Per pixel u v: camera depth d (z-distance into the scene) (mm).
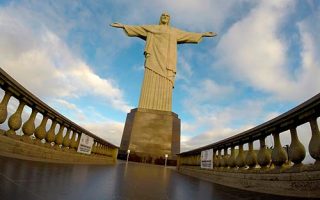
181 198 6023
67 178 6586
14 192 3887
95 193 5086
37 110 9586
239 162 9703
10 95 7715
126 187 6684
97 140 19266
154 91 40750
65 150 12773
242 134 9242
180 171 22234
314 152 5586
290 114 6320
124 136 39312
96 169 11867
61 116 11336
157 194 6227
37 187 4582
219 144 12266
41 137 10133
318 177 5340
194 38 43594
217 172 12070
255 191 7926
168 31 43625
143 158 35469
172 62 42250
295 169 6172
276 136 7332
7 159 7387
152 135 37781
